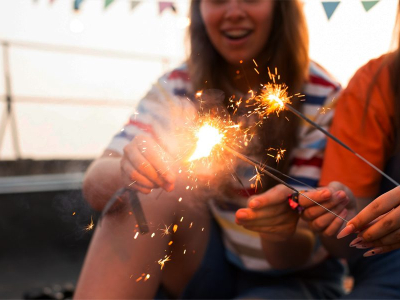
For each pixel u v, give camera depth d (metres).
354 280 1.68
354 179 1.60
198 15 1.81
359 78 1.71
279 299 1.56
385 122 1.62
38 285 2.99
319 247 1.67
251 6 1.67
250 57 1.71
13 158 4.88
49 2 2.75
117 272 1.33
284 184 1.26
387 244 1.16
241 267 1.69
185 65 1.85
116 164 1.48
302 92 1.73
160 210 1.39
